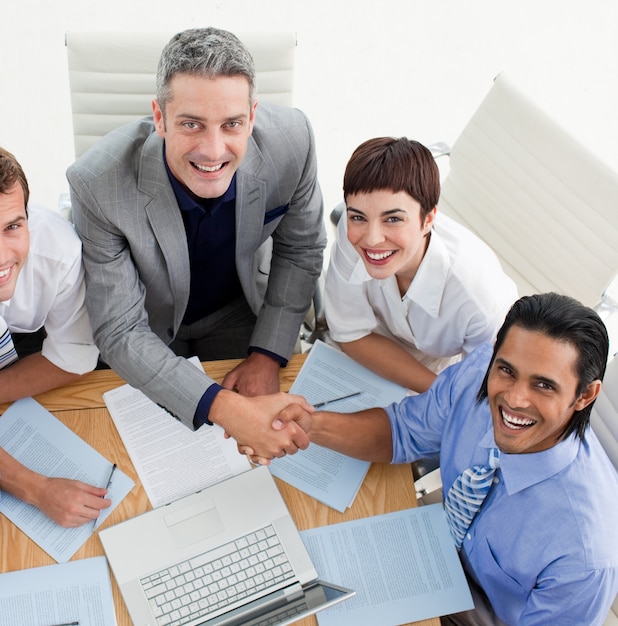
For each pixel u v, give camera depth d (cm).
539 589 133
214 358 202
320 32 332
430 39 339
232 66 133
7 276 135
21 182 128
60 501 142
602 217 186
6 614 132
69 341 162
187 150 142
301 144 167
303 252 187
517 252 214
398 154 138
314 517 147
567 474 129
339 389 167
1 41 306
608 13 361
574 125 327
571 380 116
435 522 147
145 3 320
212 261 180
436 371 198
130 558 139
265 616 134
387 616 136
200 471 151
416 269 161
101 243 155
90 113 198
